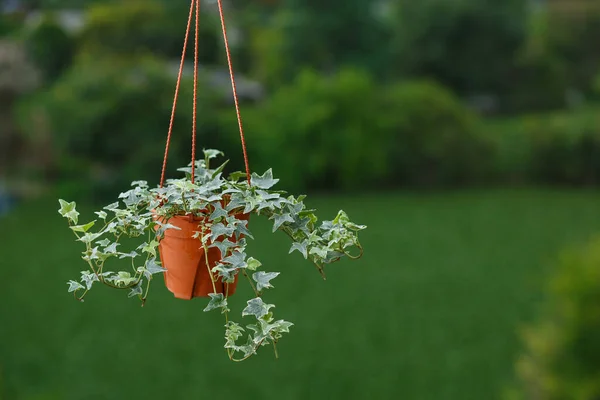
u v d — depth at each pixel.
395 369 6.75
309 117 13.99
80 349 7.20
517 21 22.98
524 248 10.50
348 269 9.63
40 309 8.23
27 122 14.11
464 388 6.31
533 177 15.08
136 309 8.24
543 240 10.88
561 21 25.19
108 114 12.38
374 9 25.09
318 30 21.73
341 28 21.89
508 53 23.08
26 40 18.30
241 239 1.97
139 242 7.54
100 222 11.35
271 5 27.77
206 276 2.09
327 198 13.70
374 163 14.24
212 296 1.94
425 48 23.09
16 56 16.31
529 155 15.03
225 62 18.12
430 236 11.13
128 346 7.27
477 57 22.98
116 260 7.05
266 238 10.75
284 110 14.19
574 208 12.95
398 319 7.97
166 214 2.04
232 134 12.77
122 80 12.71
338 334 7.55
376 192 14.25
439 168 14.61
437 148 14.50
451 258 10.06
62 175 13.89
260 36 23.45
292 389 6.37
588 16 25.00
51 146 14.02
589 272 3.39
